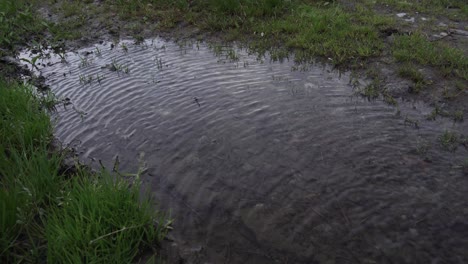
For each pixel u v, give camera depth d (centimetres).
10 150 380
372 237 306
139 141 434
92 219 287
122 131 455
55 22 856
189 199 348
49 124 458
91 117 489
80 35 791
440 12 805
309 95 521
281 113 478
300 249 297
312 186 361
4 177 338
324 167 384
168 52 698
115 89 560
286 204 341
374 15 777
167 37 772
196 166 390
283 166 387
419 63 596
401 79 557
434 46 635
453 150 404
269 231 314
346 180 366
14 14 882
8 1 918
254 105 497
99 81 587
